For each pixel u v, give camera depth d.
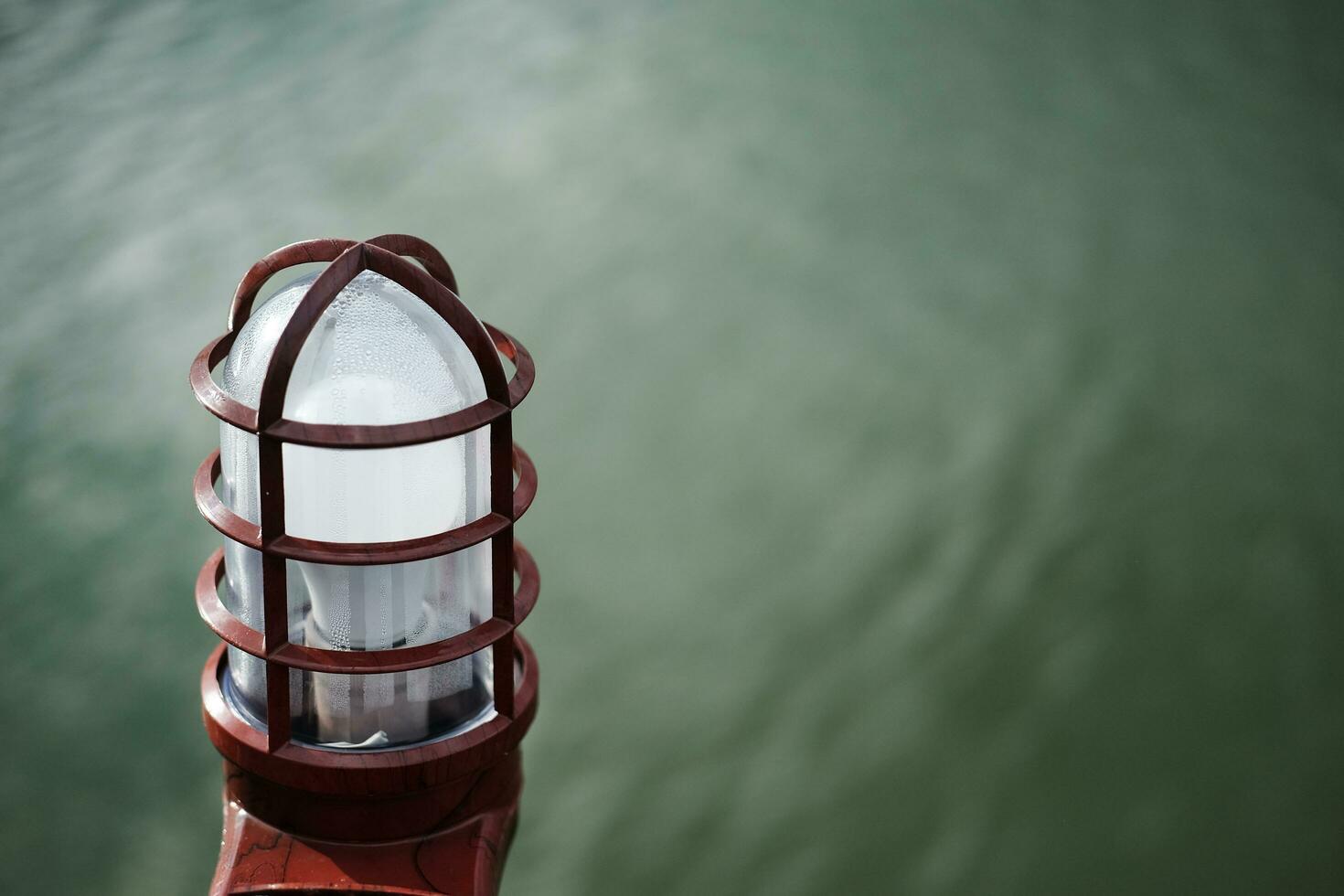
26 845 1.58
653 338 2.06
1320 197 2.34
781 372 2.04
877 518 1.94
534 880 1.69
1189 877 1.70
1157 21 2.61
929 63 2.48
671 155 2.26
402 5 2.48
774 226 2.19
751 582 1.89
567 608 1.85
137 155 2.22
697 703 1.80
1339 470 2.01
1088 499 1.97
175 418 1.94
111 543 1.82
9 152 2.22
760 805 1.74
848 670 1.84
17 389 1.95
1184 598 1.90
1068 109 2.43
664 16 2.49
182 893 1.57
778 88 2.40
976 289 2.16
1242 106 2.48
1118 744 1.79
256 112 2.29
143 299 2.05
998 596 1.90
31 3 2.47
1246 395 2.08
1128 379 2.08
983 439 2.01
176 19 2.46
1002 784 1.76
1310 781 1.77
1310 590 1.92
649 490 1.94
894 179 2.29
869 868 1.71
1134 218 2.28
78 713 1.68
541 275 2.11
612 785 1.74
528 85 2.35
